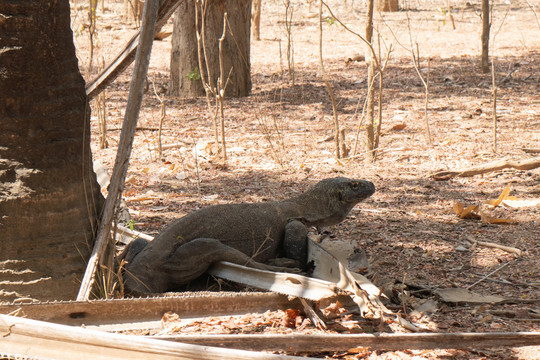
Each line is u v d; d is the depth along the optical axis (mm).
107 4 37531
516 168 11461
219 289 6477
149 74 21719
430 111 16344
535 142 13289
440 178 11234
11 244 5625
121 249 7535
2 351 4391
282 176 11500
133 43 6020
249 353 4555
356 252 7121
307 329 5617
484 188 10719
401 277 7117
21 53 5555
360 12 36000
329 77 21031
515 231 8695
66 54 5910
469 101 17297
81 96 6094
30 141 5660
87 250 6035
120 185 5793
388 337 5184
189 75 13852
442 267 7473
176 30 18359
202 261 6434
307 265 6816
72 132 5941
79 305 5215
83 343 4441
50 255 5762
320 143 13758
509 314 6184
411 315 6086
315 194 7625
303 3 38031
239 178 11422
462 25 32219
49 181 5750
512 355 5348
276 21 33875
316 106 17188
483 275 7246
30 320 4488
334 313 5859
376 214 9523
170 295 5941
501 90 18562
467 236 8539
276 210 7293
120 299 5379
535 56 23734
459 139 13695
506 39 28078
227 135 14438
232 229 6887
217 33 18078
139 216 9359
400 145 13422
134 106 5680
